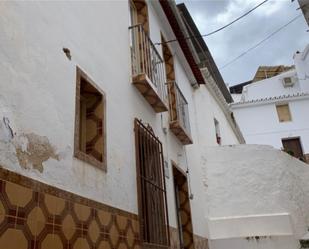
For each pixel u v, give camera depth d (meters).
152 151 6.02
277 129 21.73
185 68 10.44
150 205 5.39
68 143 3.51
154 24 8.24
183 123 8.26
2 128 2.65
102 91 4.56
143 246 4.77
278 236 9.55
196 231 8.27
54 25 3.70
